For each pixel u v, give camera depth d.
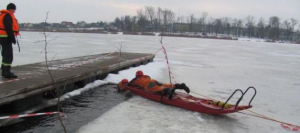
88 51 22.23
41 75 7.56
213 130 5.82
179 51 27.23
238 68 16.22
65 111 6.66
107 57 14.11
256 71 15.30
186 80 11.20
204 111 6.72
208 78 12.00
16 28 6.86
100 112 6.71
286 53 33.34
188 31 101.69
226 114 6.88
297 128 6.15
